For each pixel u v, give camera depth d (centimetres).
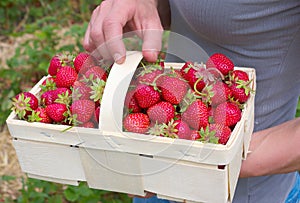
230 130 80
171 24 103
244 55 93
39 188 175
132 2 93
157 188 82
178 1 93
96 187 87
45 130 84
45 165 89
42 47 233
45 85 93
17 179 194
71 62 96
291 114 103
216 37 93
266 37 90
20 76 226
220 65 88
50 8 285
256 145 86
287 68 93
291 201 107
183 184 80
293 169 85
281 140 85
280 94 97
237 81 86
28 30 232
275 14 87
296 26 88
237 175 83
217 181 77
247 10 87
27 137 86
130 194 87
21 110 86
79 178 88
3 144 210
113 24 88
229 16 88
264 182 101
